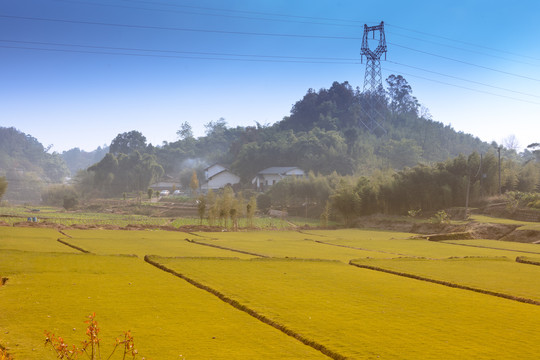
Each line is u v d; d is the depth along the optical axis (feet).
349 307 88.63
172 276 119.24
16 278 106.52
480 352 64.08
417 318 81.92
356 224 364.79
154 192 608.19
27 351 60.23
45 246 176.55
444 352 63.77
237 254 176.55
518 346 67.05
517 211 314.76
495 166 373.81
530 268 148.25
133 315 79.30
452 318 82.48
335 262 153.99
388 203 374.22
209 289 102.47
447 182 368.27
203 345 65.10
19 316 76.18
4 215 357.61
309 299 94.48
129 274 119.24
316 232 313.94
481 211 339.77
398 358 60.95
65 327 71.05
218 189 582.35
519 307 93.04
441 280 120.57
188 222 366.43
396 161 591.78
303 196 451.12
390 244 228.63
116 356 59.67
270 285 108.17
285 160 596.29
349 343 66.64
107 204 512.22
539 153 547.08
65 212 453.17
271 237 267.39
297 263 147.02
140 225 303.07
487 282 119.03
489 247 220.43
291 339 69.31
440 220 311.47
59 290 96.48
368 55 472.85
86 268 124.77
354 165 553.64
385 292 104.47
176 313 81.76
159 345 64.49
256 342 67.31
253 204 341.82
